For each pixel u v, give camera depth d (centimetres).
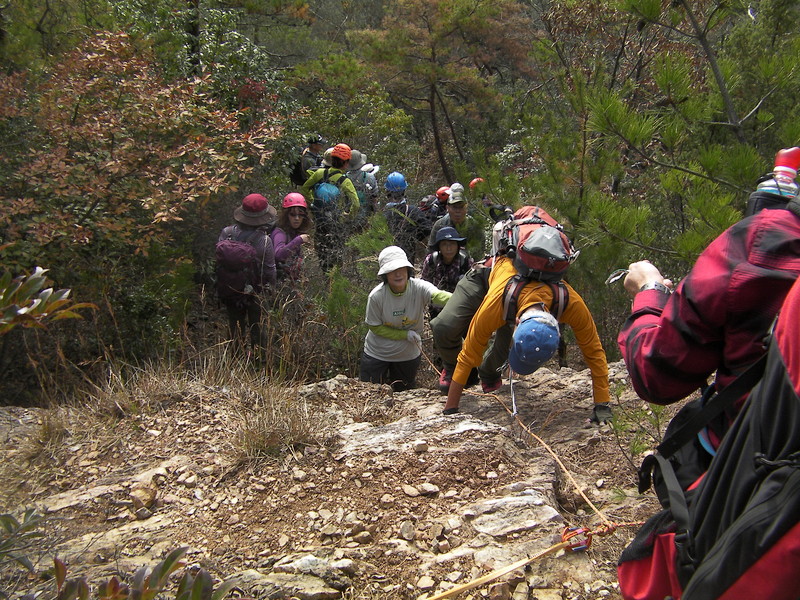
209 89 947
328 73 1594
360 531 320
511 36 1875
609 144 690
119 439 399
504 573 264
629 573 184
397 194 939
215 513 337
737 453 143
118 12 1023
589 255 676
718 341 156
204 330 734
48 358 621
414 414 471
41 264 638
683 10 505
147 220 751
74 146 709
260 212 698
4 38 823
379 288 572
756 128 624
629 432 416
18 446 401
